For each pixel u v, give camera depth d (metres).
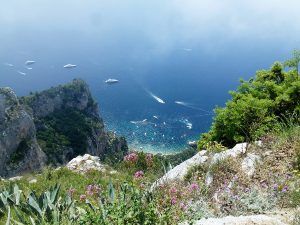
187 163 10.02
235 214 6.79
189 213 6.21
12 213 7.76
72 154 155.62
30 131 118.38
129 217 4.48
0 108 112.19
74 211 6.43
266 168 8.69
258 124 12.55
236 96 16.61
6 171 106.69
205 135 16.31
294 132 9.84
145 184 7.92
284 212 6.61
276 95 16.00
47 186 12.33
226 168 8.95
